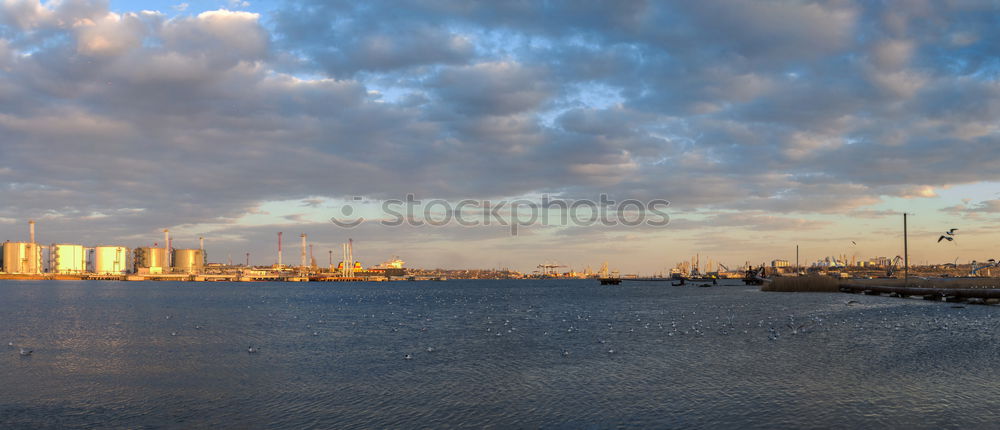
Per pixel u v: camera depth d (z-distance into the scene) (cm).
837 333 4378
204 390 2689
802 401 2261
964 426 1912
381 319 6581
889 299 9450
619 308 8588
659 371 2955
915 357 3225
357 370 3141
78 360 3581
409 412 2248
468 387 2670
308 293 17875
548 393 2519
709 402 2289
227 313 7825
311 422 2138
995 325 4841
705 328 4962
